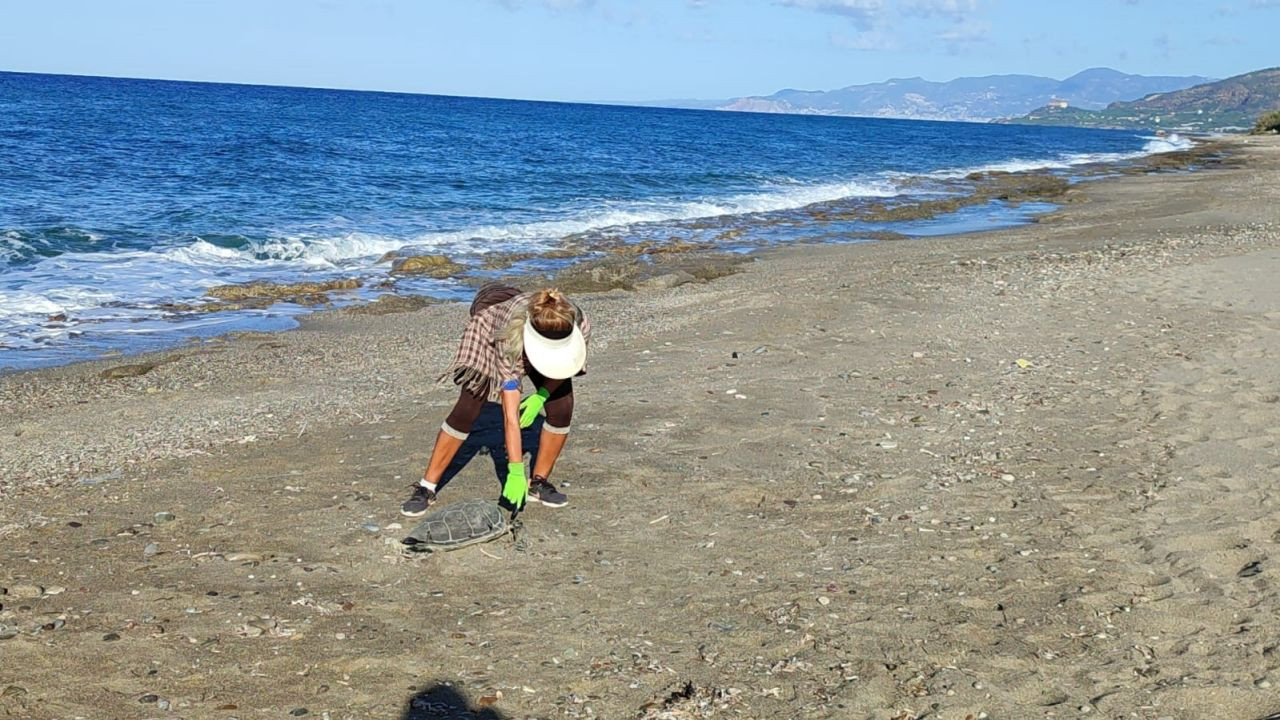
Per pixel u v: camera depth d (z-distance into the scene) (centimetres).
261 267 1655
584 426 721
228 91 12412
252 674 390
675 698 380
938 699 378
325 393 866
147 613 439
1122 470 631
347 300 1433
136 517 557
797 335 1012
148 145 3650
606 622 439
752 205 2748
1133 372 856
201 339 1160
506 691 382
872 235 2150
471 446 678
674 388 827
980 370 877
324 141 4362
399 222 2173
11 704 362
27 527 542
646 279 1551
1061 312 1107
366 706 370
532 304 530
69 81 12456
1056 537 531
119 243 1752
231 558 499
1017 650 414
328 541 521
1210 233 1891
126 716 358
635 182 3241
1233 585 467
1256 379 823
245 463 653
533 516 557
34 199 2152
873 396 800
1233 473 618
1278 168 4256
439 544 503
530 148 4644
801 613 448
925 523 553
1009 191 3294
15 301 1326
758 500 588
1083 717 365
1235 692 378
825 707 373
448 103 13862
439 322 1273
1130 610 447
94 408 843
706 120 12900
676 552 516
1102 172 4278
